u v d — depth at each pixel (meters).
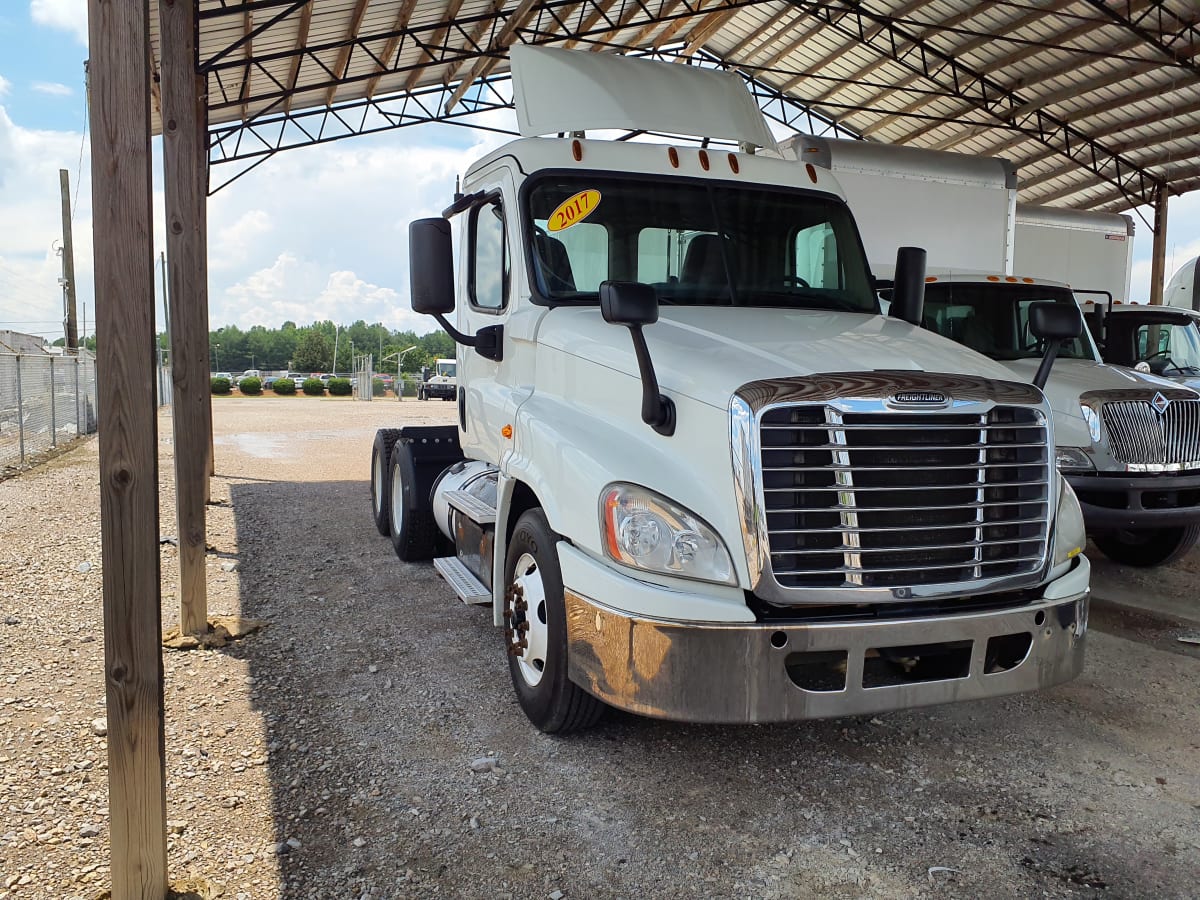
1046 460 3.39
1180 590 6.66
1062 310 3.73
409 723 4.06
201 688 4.46
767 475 3.05
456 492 5.59
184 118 5.58
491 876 2.91
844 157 8.26
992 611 3.30
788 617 3.13
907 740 3.98
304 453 15.42
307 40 14.82
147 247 2.72
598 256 4.42
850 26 17.53
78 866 2.92
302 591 6.25
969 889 2.87
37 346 21.14
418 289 4.23
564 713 3.74
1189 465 6.43
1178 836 3.20
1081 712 4.32
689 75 5.11
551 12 16.55
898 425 3.14
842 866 2.99
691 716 3.10
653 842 3.11
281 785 3.48
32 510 9.33
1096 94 16.89
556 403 4.04
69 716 4.07
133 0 2.67
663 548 3.15
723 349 3.50
